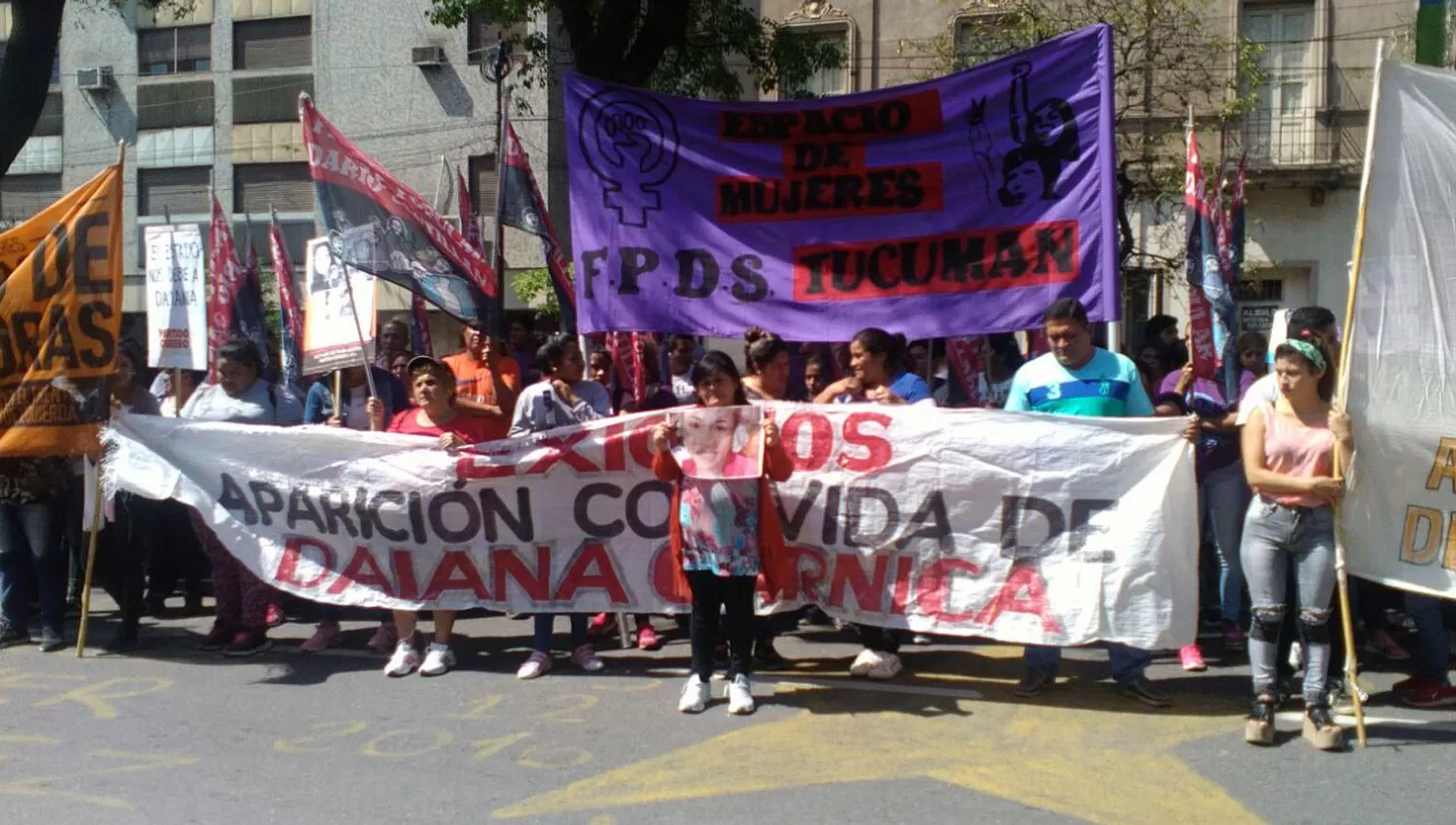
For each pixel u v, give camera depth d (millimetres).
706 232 7883
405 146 26109
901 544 6617
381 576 7234
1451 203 5770
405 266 7781
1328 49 20719
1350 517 5723
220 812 4926
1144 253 18250
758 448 6191
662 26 12875
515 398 8719
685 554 6219
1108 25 7129
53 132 28031
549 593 7059
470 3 14508
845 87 21859
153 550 8977
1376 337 5754
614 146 8008
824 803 4969
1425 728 5902
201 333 9688
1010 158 7344
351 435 7277
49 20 13438
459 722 6133
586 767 5438
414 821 4812
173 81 27312
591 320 8023
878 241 7582
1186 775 5281
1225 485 7508
